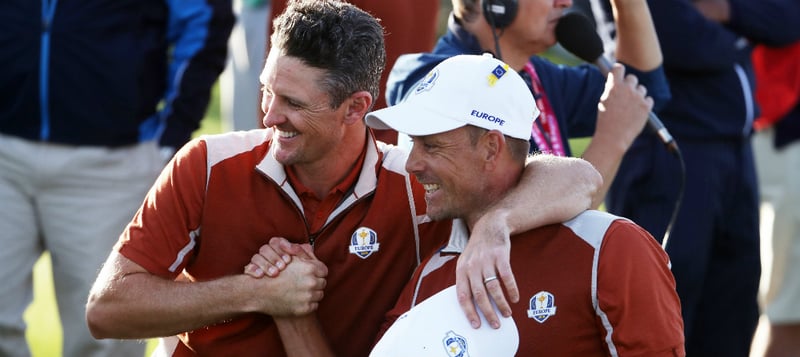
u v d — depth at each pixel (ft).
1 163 65.16
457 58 42.88
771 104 79.41
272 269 43.75
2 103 64.90
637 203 67.21
